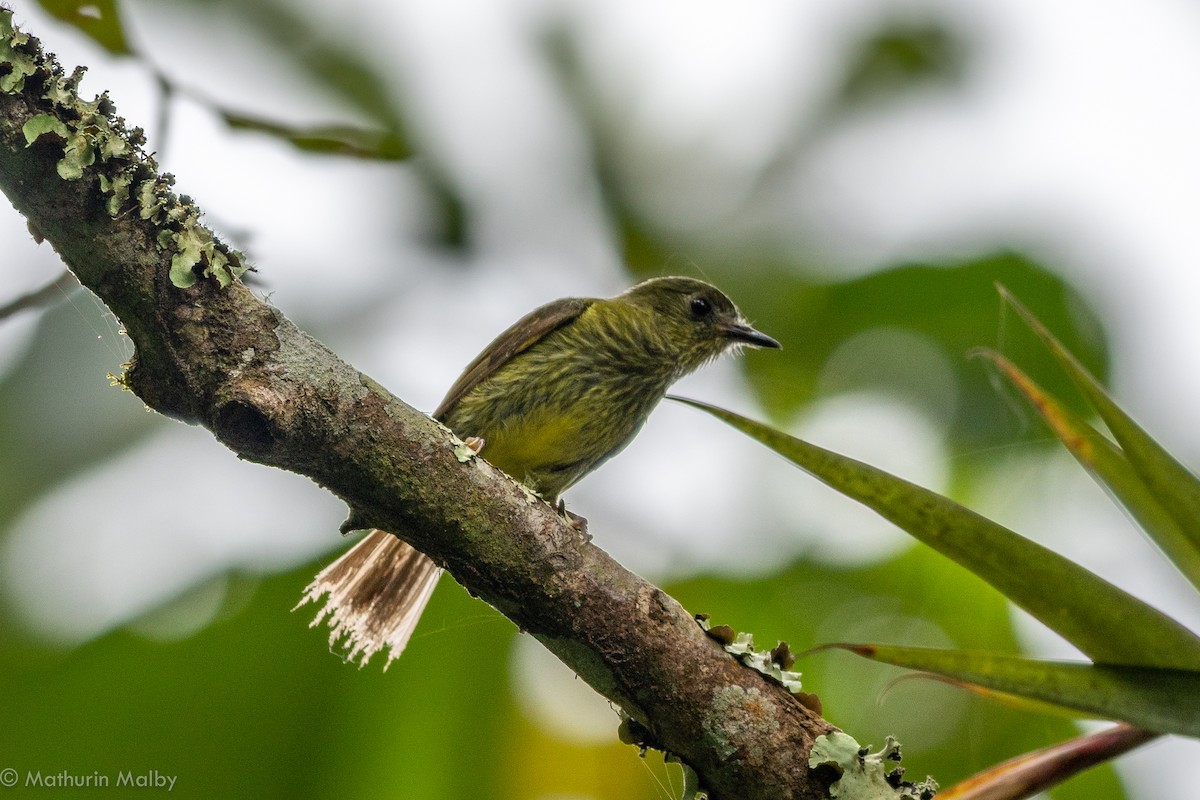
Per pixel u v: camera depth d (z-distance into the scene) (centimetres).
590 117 1212
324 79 1152
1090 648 448
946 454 1138
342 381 643
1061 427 483
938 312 1170
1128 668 437
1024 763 458
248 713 933
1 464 1017
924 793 668
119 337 1010
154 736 922
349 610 954
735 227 1227
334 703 945
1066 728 1043
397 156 924
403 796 952
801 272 1210
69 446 1027
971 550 464
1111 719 451
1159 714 427
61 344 1050
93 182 607
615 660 677
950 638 1044
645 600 685
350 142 905
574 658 687
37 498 1010
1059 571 456
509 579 673
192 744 923
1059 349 460
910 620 1046
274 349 632
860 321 1188
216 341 622
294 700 940
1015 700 476
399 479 654
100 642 939
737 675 682
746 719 673
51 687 929
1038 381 1126
